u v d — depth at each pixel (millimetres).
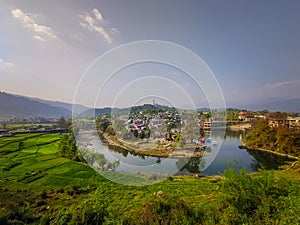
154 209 5105
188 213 5008
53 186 20734
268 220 4176
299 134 36219
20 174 24500
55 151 31906
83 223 5262
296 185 4703
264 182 4758
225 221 4527
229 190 5059
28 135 47000
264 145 39781
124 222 5004
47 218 6746
